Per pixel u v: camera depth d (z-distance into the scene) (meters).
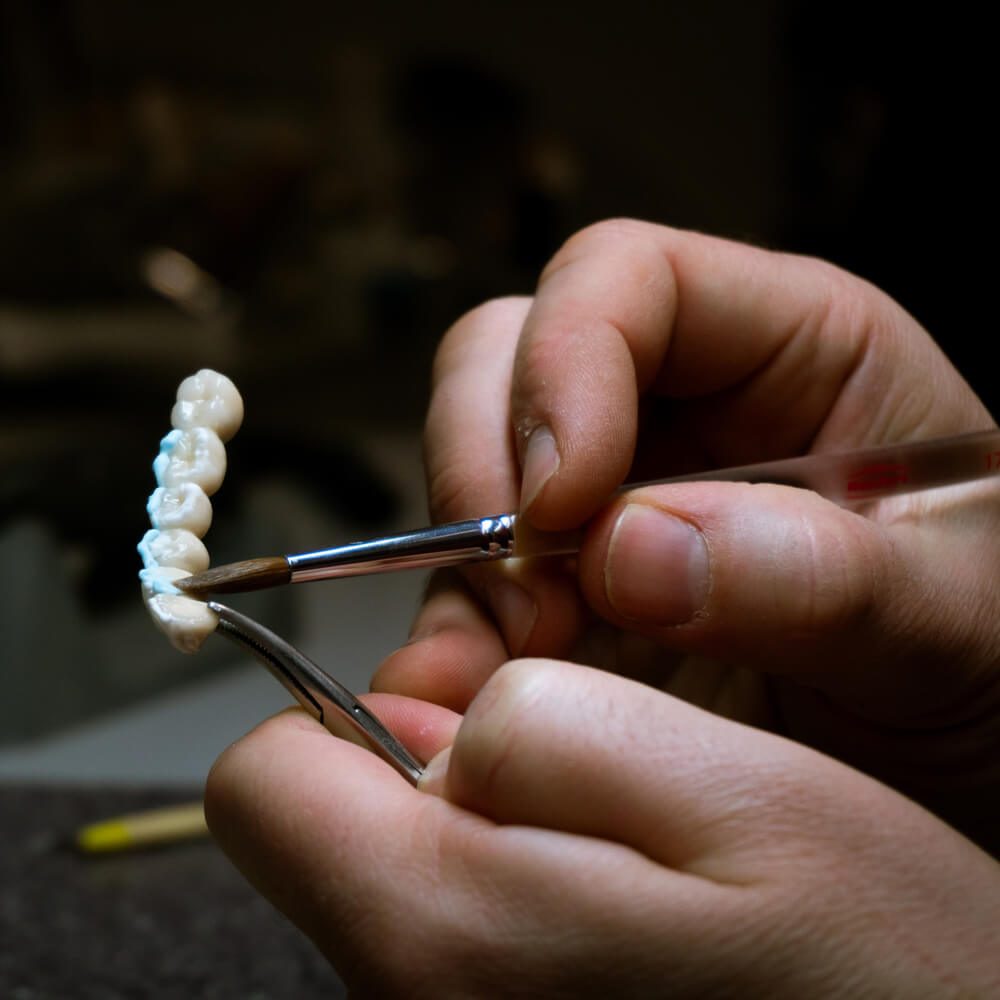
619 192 0.93
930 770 0.29
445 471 0.27
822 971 0.18
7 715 0.39
